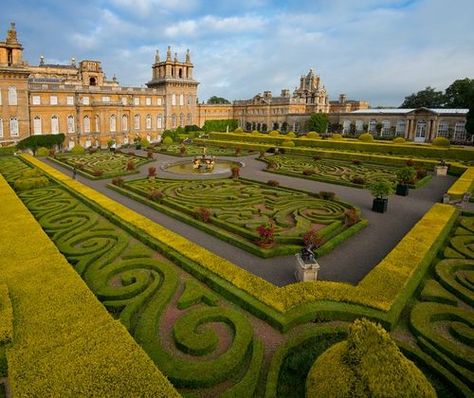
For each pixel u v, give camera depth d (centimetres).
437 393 785
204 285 1276
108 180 3425
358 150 5459
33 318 916
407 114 7381
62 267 1220
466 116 6116
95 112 7469
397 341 941
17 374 724
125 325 1002
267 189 2775
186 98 9494
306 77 11862
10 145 6000
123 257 1471
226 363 855
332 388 647
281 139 6475
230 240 1727
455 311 1070
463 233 1758
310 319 1059
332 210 2184
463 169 3569
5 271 1184
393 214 2233
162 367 844
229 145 6431
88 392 677
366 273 1415
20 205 2072
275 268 1461
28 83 6525
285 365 875
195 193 2633
